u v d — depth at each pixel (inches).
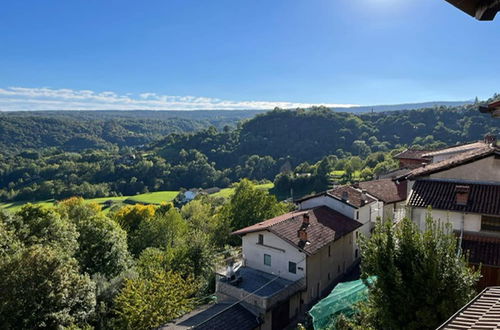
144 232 2175.2
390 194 1660.9
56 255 1066.7
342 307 767.7
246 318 999.6
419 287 479.8
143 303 1043.9
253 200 2073.1
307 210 1401.3
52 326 970.7
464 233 743.7
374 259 515.8
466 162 807.7
